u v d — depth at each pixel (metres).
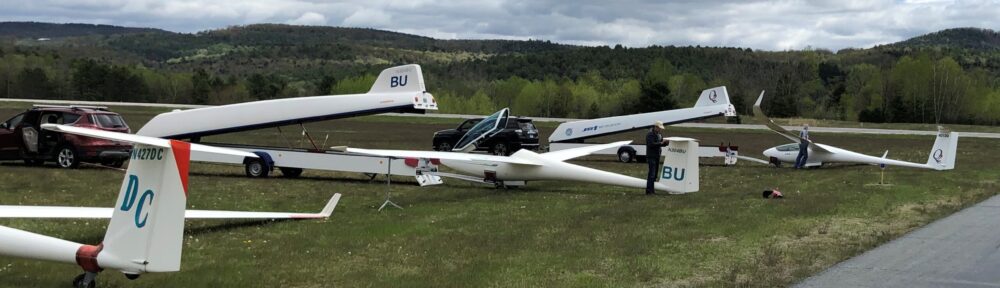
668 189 14.92
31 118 18.30
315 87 102.06
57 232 9.57
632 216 11.74
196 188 14.96
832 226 10.96
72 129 6.20
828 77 107.81
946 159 21.56
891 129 53.19
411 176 16.41
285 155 17.09
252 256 8.43
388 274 7.68
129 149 18.55
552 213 12.11
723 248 9.22
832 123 63.62
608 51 124.75
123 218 6.31
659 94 74.19
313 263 8.11
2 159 18.61
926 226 11.09
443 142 28.47
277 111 18.61
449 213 12.03
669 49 124.38
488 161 15.48
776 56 121.75
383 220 11.15
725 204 13.19
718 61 116.62
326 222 10.86
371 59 170.88
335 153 16.73
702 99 28.31
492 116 24.84
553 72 117.44
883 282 7.57
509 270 7.88
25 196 13.30
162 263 6.11
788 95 81.38
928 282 7.59
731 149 23.34
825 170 21.55
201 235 9.63
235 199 13.41
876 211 12.52
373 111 18.41
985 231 10.65
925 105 77.62
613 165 23.88
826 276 7.80
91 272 6.55
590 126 29.17
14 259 7.51
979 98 76.69
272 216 10.70
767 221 11.27
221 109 18.89
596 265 8.20
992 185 17.27
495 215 11.84
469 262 8.27
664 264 8.28
